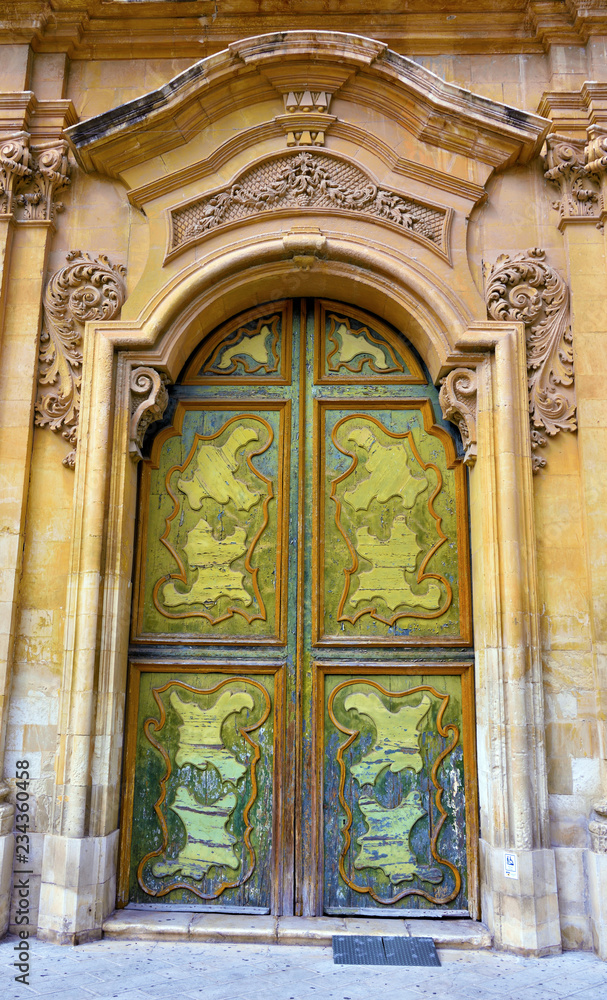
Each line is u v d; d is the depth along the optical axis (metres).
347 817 5.43
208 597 5.77
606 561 5.30
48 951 4.74
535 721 5.09
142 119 5.86
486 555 5.34
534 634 5.19
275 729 5.54
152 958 4.66
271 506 5.91
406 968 4.54
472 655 5.58
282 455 5.96
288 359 6.12
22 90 6.10
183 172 5.95
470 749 5.46
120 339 5.65
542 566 5.39
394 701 5.59
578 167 5.86
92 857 5.02
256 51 5.86
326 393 6.06
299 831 5.39
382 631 5.68
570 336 5.69
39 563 5.51
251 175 5.99
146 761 5.54
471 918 5.22
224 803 5.48
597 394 5.54
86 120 5.86
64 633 5.32
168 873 5.38
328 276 5.91
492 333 5.61
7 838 5.06
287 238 5.77
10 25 6.19
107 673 5.27
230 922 5.11
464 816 5.41
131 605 5.70
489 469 5.44
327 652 5.64
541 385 5.62
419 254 5.82
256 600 5.75
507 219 5.93
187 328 5.81
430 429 5.95
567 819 5.06
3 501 5.50
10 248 5.90
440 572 5.75
